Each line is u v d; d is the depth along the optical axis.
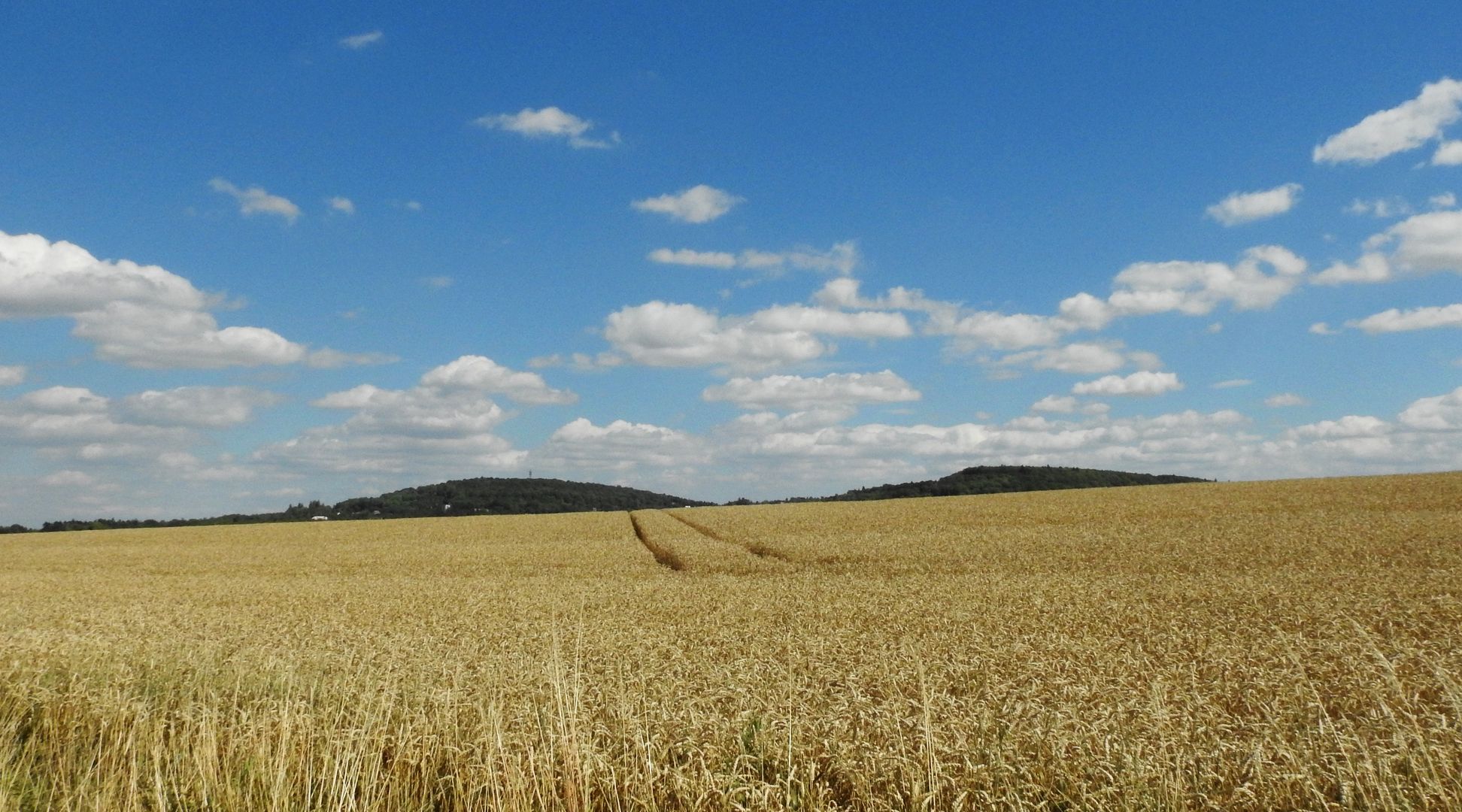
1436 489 64.06
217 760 9.13
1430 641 14.59
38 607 28.36
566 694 10.09
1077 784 7.48
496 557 51.94
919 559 38.94
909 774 7.73
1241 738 8.36
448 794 8.66
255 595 32.53
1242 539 40.56
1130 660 13.09
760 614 22.31
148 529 96.69
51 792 8.59
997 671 12.59
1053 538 45.75
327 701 11.24
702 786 7.75
